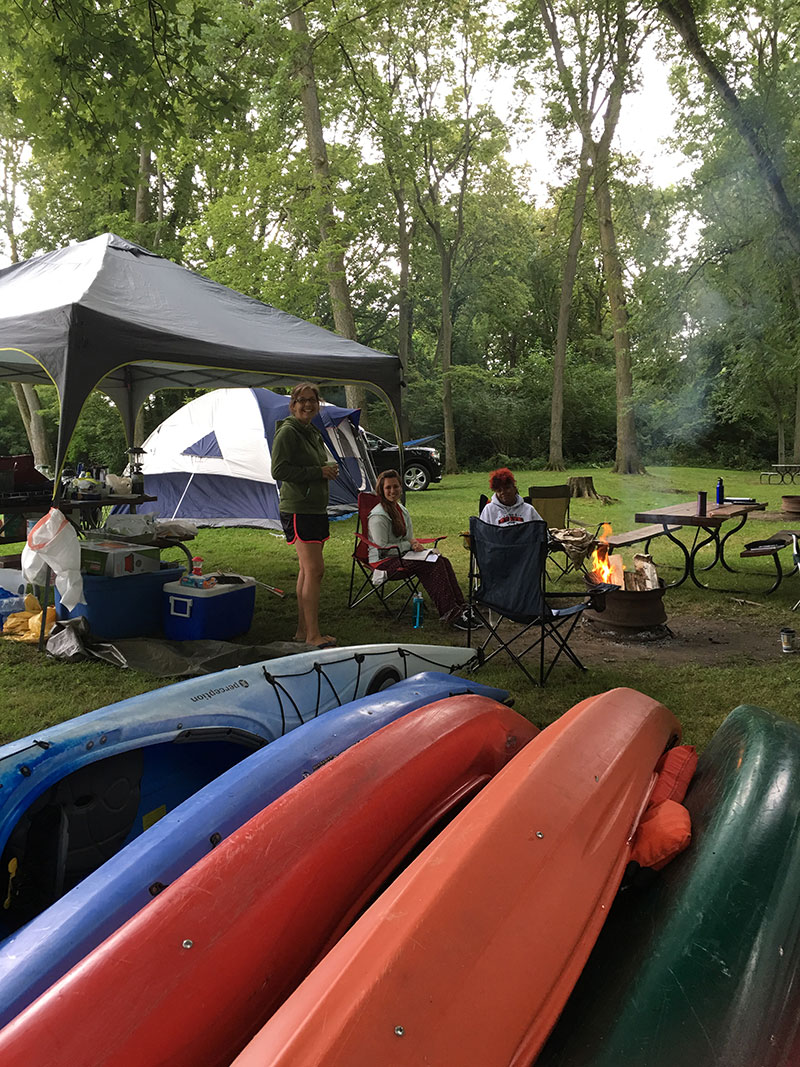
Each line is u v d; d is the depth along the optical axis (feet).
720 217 47.67
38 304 16.94
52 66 16.97
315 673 10.55
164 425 39.86
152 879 5.42
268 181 55.98
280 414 38.04
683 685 14.93
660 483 65.87
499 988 3.90
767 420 93.97
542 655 14.90
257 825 5.23
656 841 5.38
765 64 49.78
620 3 42.86
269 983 4.52
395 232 104.42
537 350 122.72
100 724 7.89
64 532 16.44
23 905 7.46
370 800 5.71
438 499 52.47
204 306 20.48
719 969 4.25
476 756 7.02
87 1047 3.83
